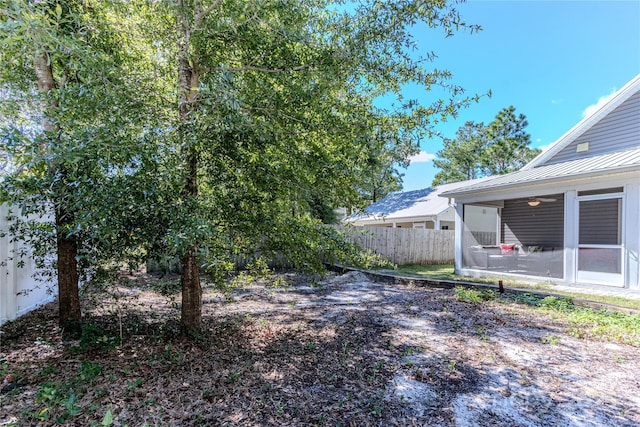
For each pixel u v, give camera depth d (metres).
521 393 2.78
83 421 2.23
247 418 2.34
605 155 8.32
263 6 3.36
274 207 3.93
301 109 3.67
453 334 4.27
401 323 4.76
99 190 2.61
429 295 6.78
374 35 3.54
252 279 4.58
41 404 2.39
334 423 2.32
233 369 3.12
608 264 6.80
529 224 10.97
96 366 2.96
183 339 3.83
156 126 3.25
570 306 5.52
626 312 5.04
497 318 5.01
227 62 3.87
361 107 3.81
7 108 3.05
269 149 3.71
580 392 2.80
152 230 2.89
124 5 3.60
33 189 2.88
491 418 2.42
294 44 3.56
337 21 3.67
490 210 12.26
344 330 4.41
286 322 4.74
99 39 3.73
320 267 4.26
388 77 3.77
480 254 9.55
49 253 4.11
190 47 3.55
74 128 2.69
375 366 3.28
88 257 3.22
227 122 3.09
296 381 2.93
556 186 7.70
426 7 3.35
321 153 3.75
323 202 4.40
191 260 3.94
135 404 2.46
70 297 3.96
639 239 6.27
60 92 2.86
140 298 5.99
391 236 11.44
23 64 3.60
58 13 2.67
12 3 2.42
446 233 12.73
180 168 3.17
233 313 5.21
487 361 3.43
